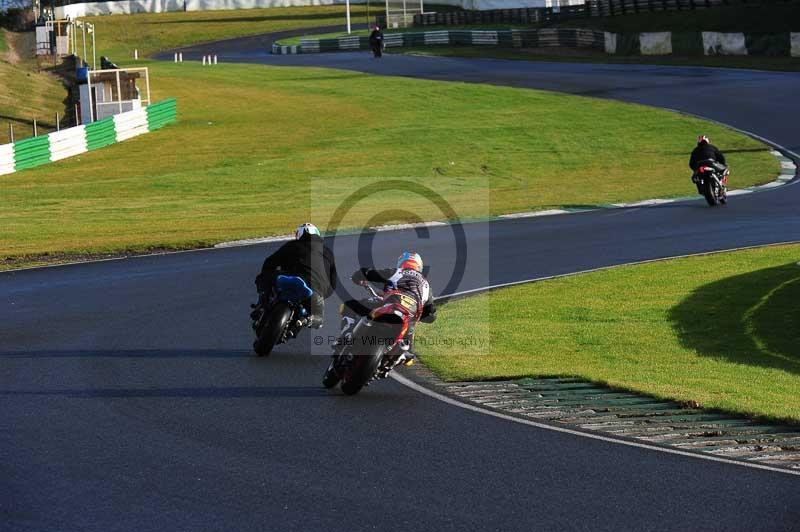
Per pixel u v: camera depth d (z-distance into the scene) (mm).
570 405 37156
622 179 123312
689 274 66500
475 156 140625
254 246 78250
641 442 32188
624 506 26188
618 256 73438
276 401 36688
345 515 25328
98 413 34719
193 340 46938
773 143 141375
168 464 29234
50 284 62375
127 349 45000
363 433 32719
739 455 31016
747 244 77312
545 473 28797
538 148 145500
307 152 144625
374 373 37281
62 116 177500
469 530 24422
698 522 25141
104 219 97062
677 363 45906
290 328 43938
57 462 29328
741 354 48688
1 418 34031
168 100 172500
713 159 98562
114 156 143875
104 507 25766
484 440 32094
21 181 125375
